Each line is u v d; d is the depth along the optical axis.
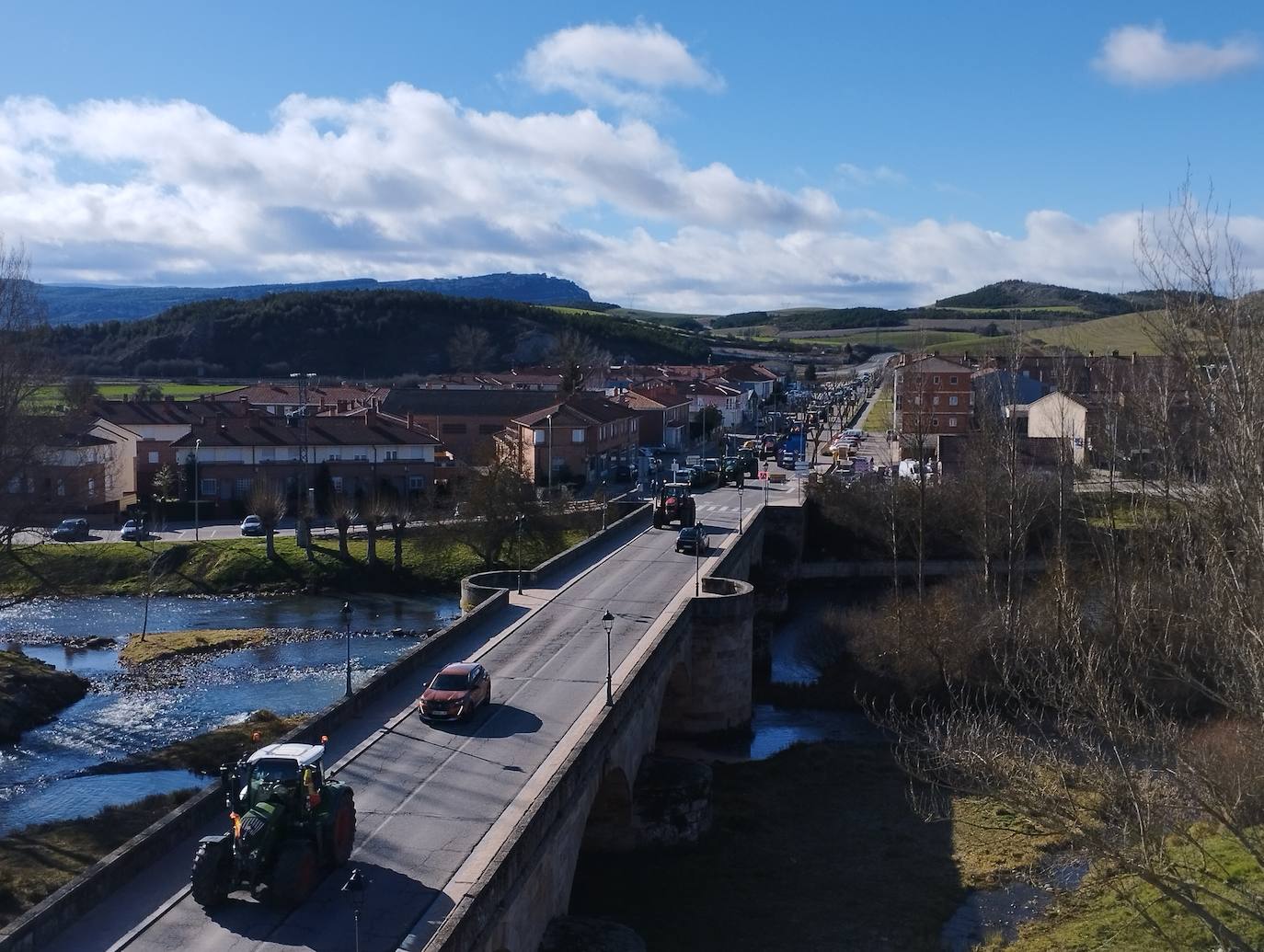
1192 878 23.23
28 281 61.41
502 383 165.25
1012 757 29.28
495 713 32.69
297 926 20.25
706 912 30.89
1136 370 74.62
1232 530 25.16
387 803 25.95
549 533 79.50
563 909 25.88
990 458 63.91
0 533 64.75
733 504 84.62
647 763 36.41
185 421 107.00
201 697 51.62
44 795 39.06
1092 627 34.97
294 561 76.75
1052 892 28.84
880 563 76.88
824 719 48.56
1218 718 34.38
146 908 20.83
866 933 29.70
